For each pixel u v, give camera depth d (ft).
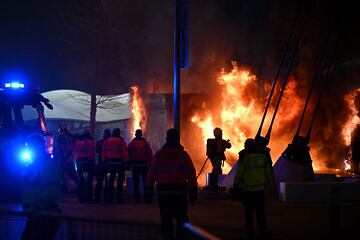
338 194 35.53
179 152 30.78
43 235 25.77
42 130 59.36
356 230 39.19
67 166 65.21
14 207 47.78
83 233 26.02
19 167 53.26
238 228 39.24
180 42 56.95
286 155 62.64
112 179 53.31
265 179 36.22
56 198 28.14
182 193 30.32
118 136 53.57
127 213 46.24
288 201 55.62
